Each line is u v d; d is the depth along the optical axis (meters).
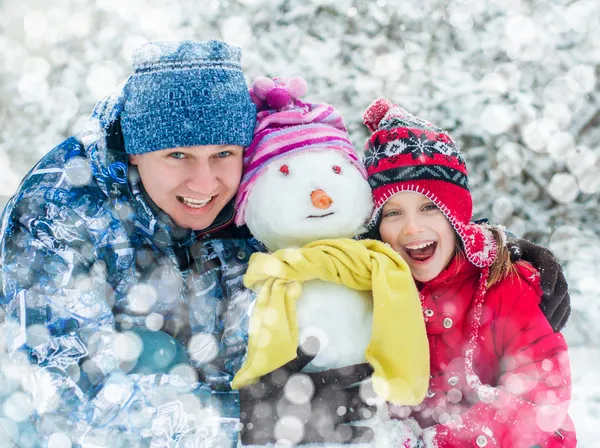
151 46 1.77
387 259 1.78
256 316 1.73
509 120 4.99
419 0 5.47
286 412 1.63
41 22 5.96
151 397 1.59
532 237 5.18
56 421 1.55
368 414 1.66
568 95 5.17
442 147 1.96
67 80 5.91
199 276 1.88
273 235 1.83
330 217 1.79
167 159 1.78
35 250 1.70
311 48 5.36
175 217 1.84
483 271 1.96
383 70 5.26
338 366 1.70
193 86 1.73
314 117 1.88
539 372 1.84
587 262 4.86
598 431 2.53
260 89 1.90
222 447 1.62
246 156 1.88
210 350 1.83
